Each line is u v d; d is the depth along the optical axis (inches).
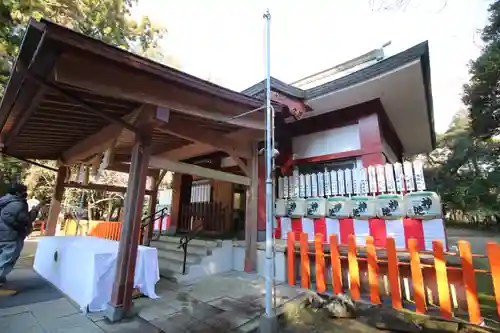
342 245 174.2
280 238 215.6
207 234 278.7
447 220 521.3
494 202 421.4
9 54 275.0
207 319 117.6
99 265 128.7
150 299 142.4
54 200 249.9
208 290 159.5
